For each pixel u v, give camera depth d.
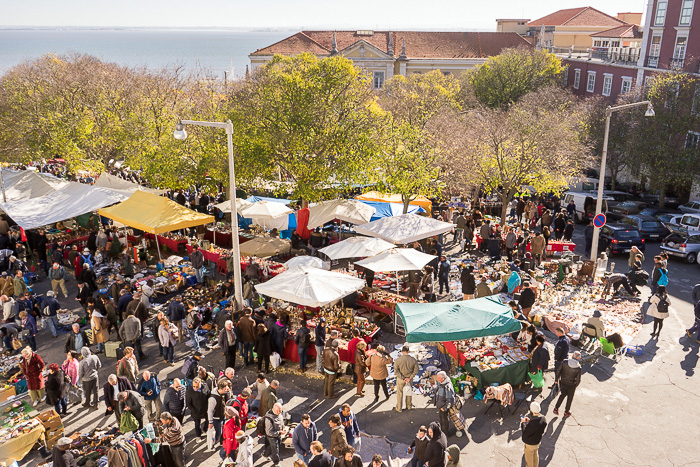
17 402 12.77
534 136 25.53
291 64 27.42
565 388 12.30
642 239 24.59
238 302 16.03
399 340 16.34
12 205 23.61
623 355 15.31
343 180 24.75
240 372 14.62
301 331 14.40
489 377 13.19
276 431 10.66
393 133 25.94
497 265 21.44
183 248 24.23
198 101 37.47
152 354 15.53
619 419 12.36
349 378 14.34
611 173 35.31
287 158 24.91
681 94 30.39
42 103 33.34
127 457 9.87
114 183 28.16
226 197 29.94
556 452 11.25
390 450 11.33
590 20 69.62
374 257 17.33
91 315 15.79
